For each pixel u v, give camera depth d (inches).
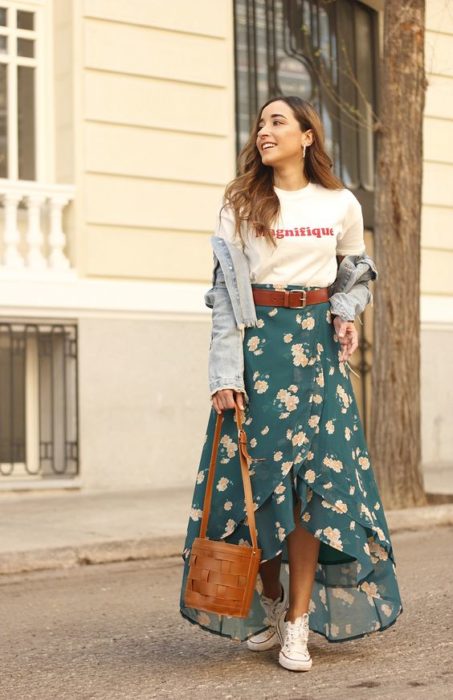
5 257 415.5
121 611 226.2
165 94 442.0
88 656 183.2
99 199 427.5
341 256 177.0
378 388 368.2
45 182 434.0
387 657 175.6
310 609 174.6
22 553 288.2
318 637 190.7
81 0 426.0
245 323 166.9
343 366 171.9
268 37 484.1
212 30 453.1
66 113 429.4
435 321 513.3
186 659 177.6
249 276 168.2
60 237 423.5
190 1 447.5
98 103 428.5
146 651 185.3
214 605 158.7
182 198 444.5
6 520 346.0
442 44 518.0
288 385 166.1
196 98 448.8
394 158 364.5
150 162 437.7
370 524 166.1
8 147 428.1
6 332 415.5
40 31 434.6
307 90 496.4
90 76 427.5
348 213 172.2
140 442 432.1
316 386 167.0
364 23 515.8
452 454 518.9
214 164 452.4
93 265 425.7
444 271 519.8
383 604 169.9
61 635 202.5
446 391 517.7
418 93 365.7
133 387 431.2
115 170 431.2
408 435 366.0
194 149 447.8
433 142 517.0
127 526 331.6
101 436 424.2
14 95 428.5
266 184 170.2
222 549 159.8
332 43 505.0
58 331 422.9
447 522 359.6
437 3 513.3
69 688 161.9
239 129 474.3
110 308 426.0
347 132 509.7
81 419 420.8
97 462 423.2
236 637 169.0
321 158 170.7
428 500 376.5
